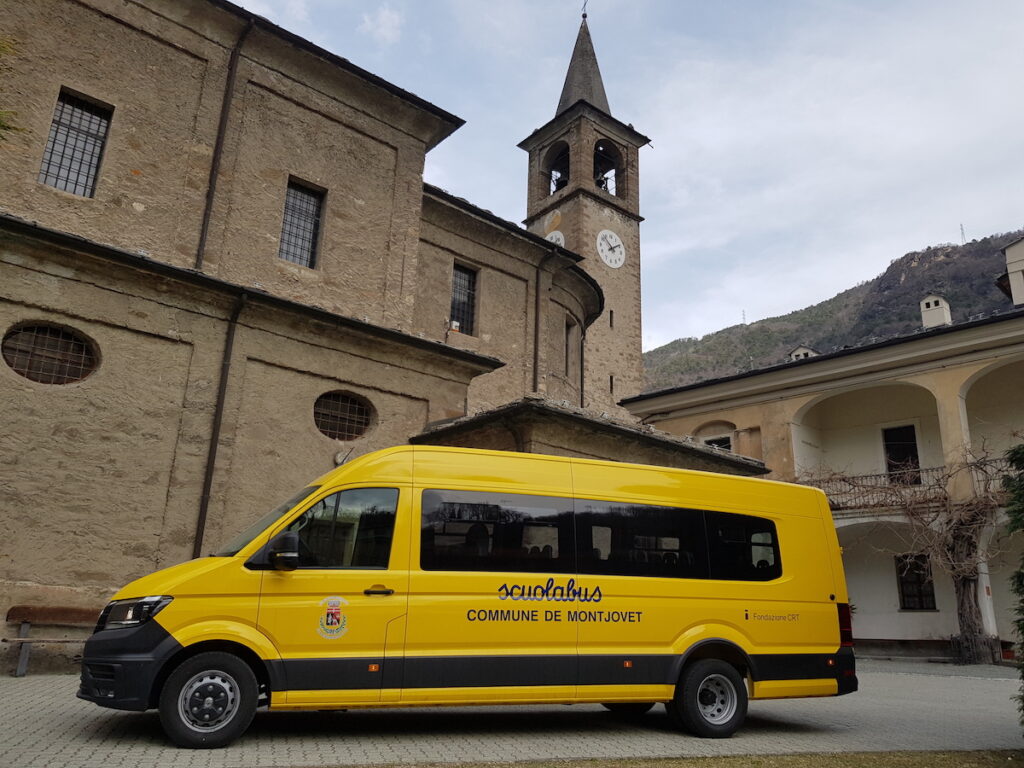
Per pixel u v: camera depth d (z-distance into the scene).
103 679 5.96
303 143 14.78
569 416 12.23
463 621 6.71
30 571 10.08
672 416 29.67
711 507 8.03
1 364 10.34
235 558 6.35
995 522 20.95
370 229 15.45
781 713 9.52
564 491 7.46
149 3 13.16
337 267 14.79
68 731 6.34
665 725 8.10
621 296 42.53
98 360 11.17
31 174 11.62
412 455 7.12
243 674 6.09
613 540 7.48
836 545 8.54
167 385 11.66
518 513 7.21
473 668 6.64
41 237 10.62
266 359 12.68
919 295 94.94
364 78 15.39
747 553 8.02
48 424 10.55
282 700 6.13
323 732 6.80
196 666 5.98
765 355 118.19
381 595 6.54
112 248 11.09
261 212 13.96
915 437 26.69
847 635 8.22
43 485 10.35
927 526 21.98
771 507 8.34
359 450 13.48
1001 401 24.98
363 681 6.34
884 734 8.06
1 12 11.69
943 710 10.36
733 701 7.51
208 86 13.66
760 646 7.78
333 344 13.46
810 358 25.61
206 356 12.10
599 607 7.21
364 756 5.82
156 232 12.65
